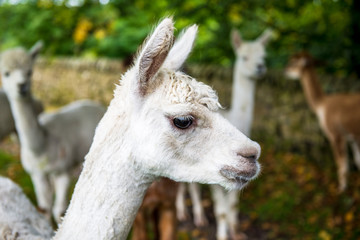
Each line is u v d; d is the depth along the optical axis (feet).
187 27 6.85
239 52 15.23
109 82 30.96
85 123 15.15
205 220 16.01
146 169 5.68
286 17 25.03
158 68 5.49
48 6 32.01
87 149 14.96
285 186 18.63
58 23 32.91
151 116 5.57
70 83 34.19
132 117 5.62
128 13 31.27
